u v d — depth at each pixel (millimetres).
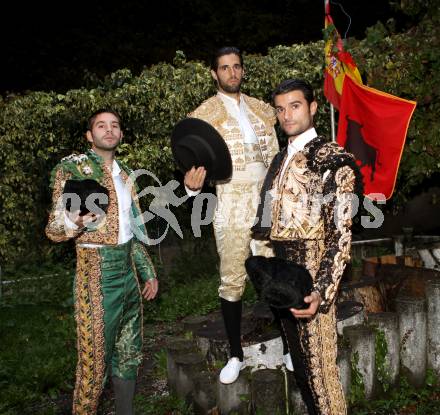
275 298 2479
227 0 11734
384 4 11484
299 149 2779
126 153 5926
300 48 5836
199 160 3027
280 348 3553
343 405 2756
